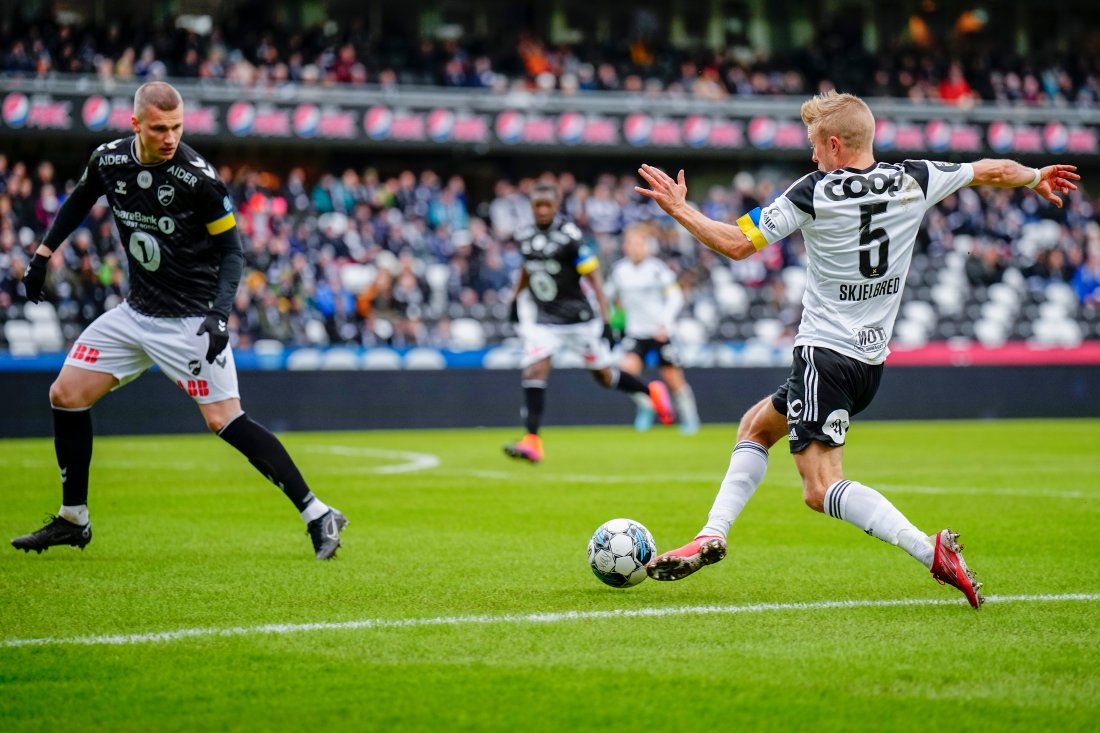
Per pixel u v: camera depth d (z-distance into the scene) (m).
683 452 52.38
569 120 92.31
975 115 100.06
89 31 87.50
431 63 97.06
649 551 19.27
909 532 17.34
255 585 19.89
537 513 30.53
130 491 35.56
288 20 103.88
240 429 22.00
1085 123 102.00
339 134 87.38
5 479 39.03
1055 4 119.50
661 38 114.06
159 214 21.12
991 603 18.47
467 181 105.19
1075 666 14.52
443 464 46.38
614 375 52.09
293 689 13.55
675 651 15.27
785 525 27.95
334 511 22.70
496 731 12.10
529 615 17.44
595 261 44.50
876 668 14.41
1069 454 51.12
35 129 79.69
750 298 90.44
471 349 73.31
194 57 89.12
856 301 17.73
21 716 12.60
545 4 110.69
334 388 70.75
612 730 12.13
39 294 22.06
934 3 117.94
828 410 17.72
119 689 13.55
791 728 12.19
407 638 15.97
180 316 21.66
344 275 83.38
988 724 12.30
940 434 65.44
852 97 17.91
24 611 17.70
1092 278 100.62
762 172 111.31
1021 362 82.25
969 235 102.00
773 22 116.81
